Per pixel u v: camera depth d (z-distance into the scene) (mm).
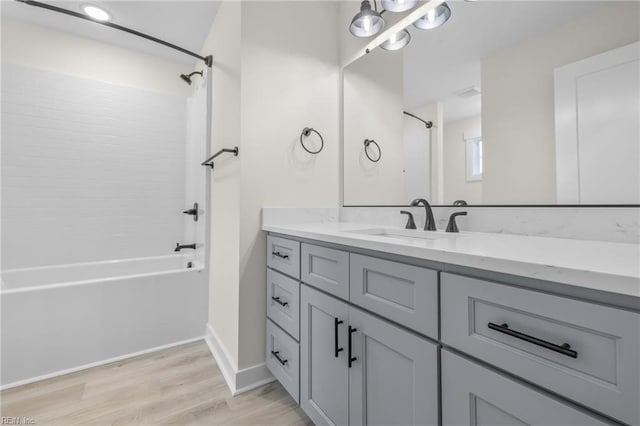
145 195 2668
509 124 1115
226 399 1465
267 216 1606
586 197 924
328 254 1117
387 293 869
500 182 1146
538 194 1036
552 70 1001
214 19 2129
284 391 1533
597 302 488
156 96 2717
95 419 1315
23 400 1436
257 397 1484
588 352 488
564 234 970
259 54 1608
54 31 2316
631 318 444
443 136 1354
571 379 505
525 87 1069
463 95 1271
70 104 2369
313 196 1788
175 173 2809
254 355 1585
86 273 2361
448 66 1332
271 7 1662
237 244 1581
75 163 2385
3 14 2133
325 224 1674
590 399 483
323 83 1849
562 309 518
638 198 829
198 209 2494
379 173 1655
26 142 2215
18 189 2188
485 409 627
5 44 2162
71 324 1714
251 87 1579
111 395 1486
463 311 667
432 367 725
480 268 634
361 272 958
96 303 1793
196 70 2770
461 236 1070
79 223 2396
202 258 2324
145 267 2572
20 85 2201
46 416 1331
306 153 1765
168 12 2068
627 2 849
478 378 634
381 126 1656
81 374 1671
